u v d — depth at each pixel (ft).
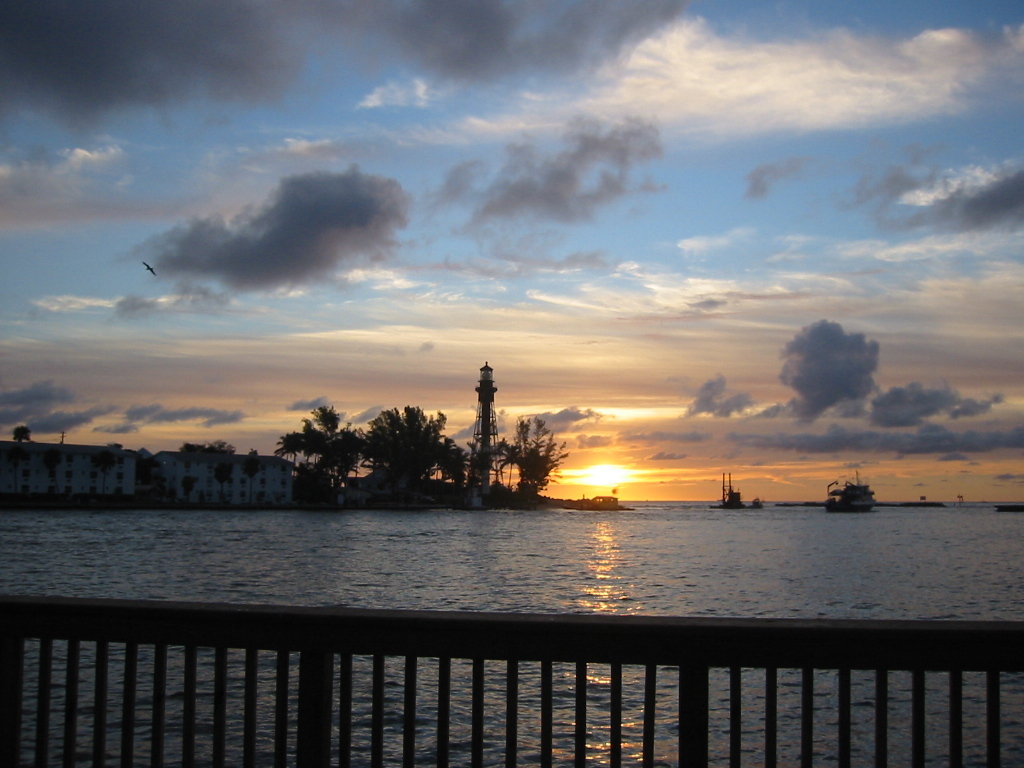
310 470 583.17
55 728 42.91
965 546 253.85
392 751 42.11
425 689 52.06
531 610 102.63
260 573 143.74
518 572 153.17
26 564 157.07
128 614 16.65
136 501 487.61
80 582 128.16
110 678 51.78
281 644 16.37
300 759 16.25
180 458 555.69
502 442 629.92
